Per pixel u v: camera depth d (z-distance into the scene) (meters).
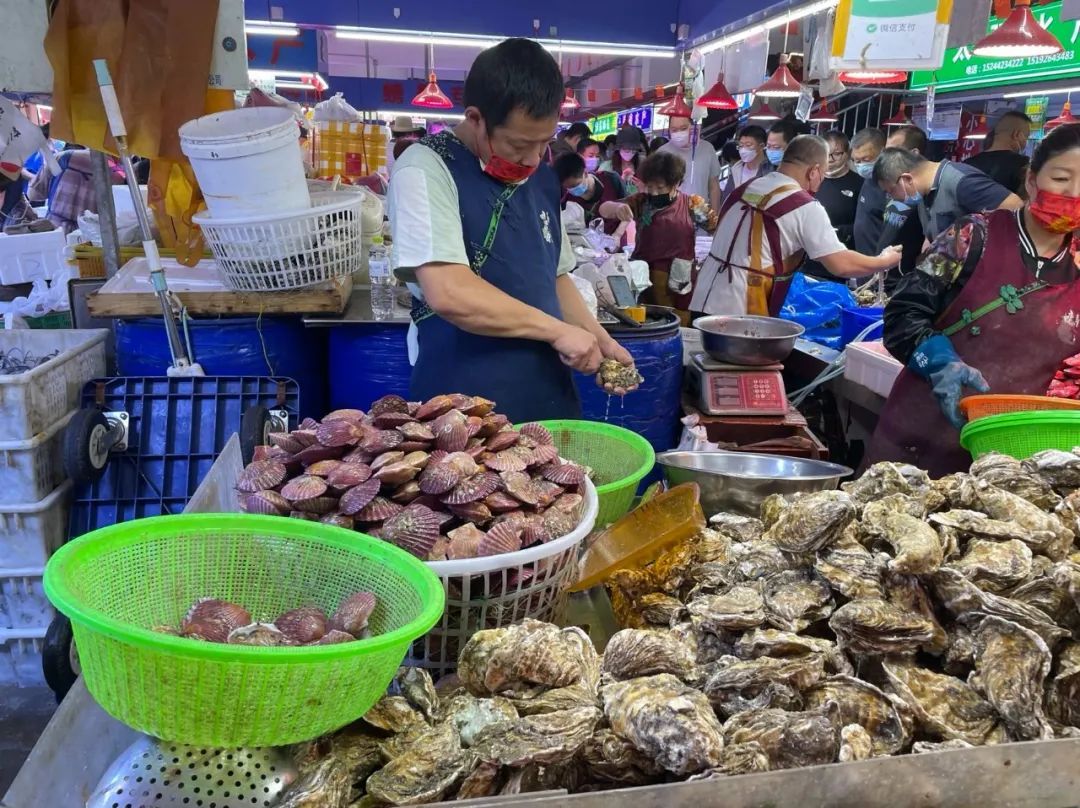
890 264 3.57
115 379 2.49
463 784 0.75
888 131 7.73
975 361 2.13
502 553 1.06
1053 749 0.78
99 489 2.39
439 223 1.75
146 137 2.55
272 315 2.76
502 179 1.82
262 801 0.75
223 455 1.70
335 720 0.77
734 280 3.73
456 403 1.30
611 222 5.62
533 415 1.93
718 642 1.03
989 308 2.09
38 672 2.36
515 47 1.65
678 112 7.64
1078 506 1.26
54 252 4.74
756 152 6.97
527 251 1.89
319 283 2.68
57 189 5.29
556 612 1.20
